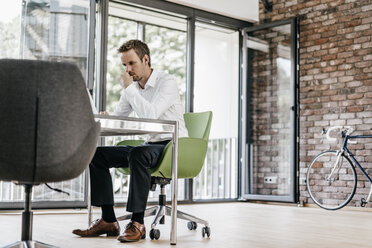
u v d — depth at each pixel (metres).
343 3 5.65
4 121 1.72
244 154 6.22
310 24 5.92
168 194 6.80
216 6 5.95
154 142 3.03
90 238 2.81
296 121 5.77
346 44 5.60
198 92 7.11
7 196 4.68
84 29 4.94
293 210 5.12
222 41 6.80
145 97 3.07
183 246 2.59
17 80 1.72
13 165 1.74
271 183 6.02
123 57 2.93
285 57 5.98
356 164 5.27
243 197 6.16
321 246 2.70
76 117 1.80
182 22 6.00
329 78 5.71
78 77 1.78
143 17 6.00
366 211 5.22
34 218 3.94
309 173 5.75
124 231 2.68
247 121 6.27
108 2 5.06
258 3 6.43
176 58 6.74
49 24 4.82
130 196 2.65
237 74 6.54
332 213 4.87
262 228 3.49
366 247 2.71
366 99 5.40
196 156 2.96
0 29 4.62
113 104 7.30
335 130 5.59
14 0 4.70
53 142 1.76
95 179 2.83
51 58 4.82
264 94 6.16
